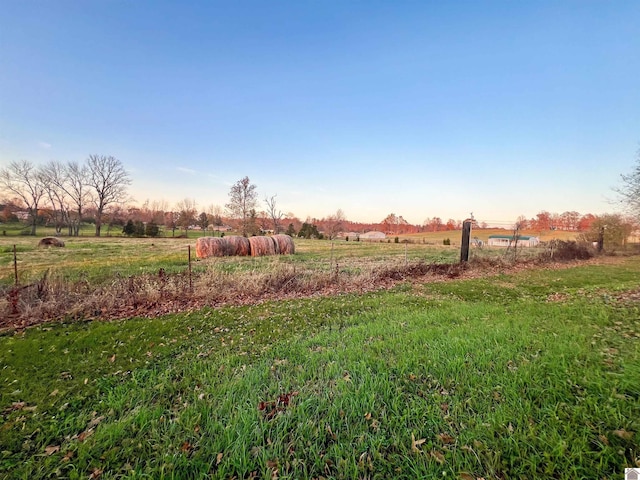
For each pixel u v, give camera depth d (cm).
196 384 315
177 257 1564
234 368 351
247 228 4491
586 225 2738
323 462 200
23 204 4356
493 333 421
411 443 215
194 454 211
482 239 3266
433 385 289
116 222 5159
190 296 699
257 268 1081
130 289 671
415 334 432
